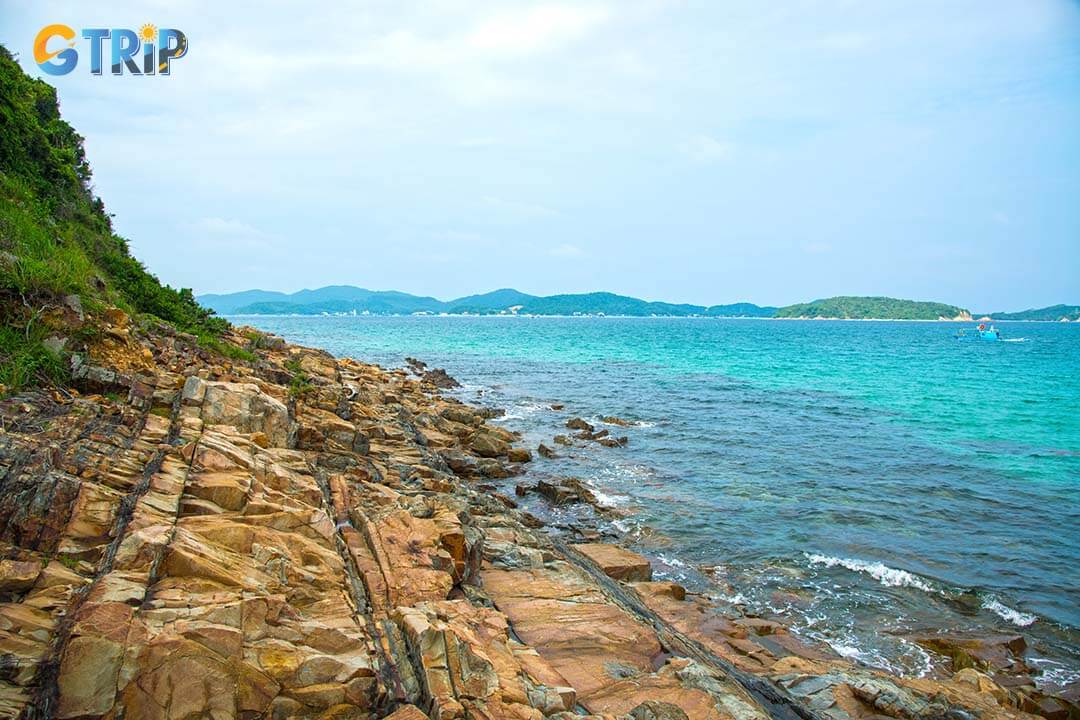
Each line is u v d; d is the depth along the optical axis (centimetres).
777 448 3059
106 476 891
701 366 6981
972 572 1717
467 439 2850
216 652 642
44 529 760
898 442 3222
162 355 1614
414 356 7762
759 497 2289
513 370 6388
